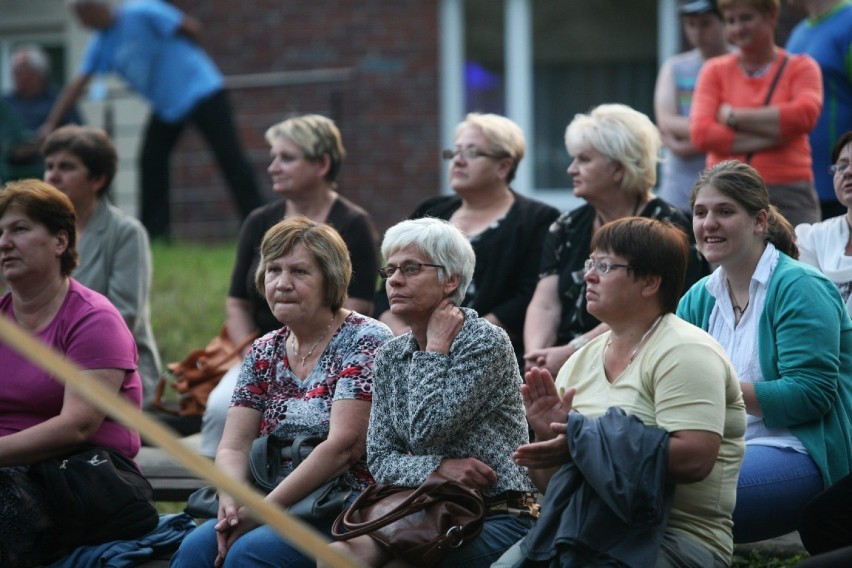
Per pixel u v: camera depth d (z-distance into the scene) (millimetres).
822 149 19859
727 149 18516
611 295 11625
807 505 12164
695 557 11266
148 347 18531
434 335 12281
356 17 36312
